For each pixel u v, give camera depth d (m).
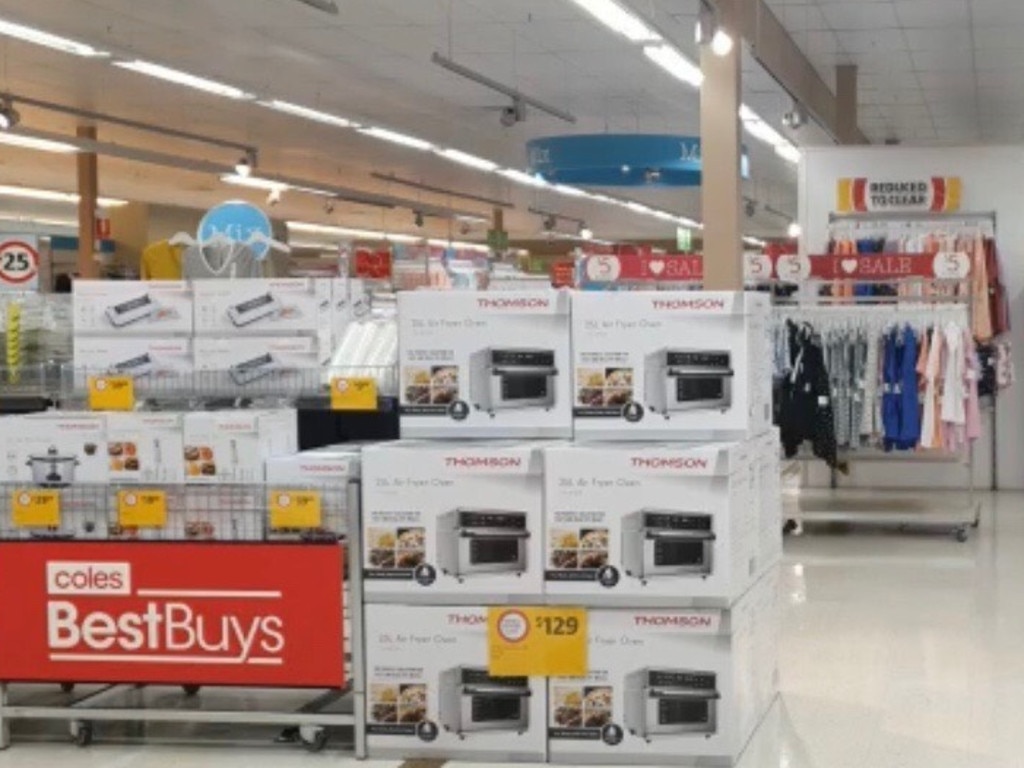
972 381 9.92
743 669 4.85
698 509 4.59
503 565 4.70
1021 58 14.58
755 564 5.05
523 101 15.36
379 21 12.55
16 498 4.98
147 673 4.89
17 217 27.56
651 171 13.82
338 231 33.12
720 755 4.65
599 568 4.64
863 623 7.14
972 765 4.72
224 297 5.50
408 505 4.75
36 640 4.96
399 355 5.02
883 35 13.30
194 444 4.91
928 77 15.74
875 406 9.92
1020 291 12.43
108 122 17.14
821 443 9.89
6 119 14.48
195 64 14.46
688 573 4.60
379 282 8.58
